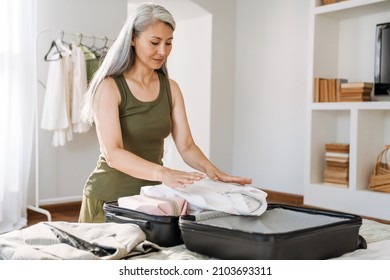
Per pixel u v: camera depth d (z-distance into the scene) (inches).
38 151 151.2
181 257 35.6
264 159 197.8
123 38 58.2
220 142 205.6
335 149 158.9
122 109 60.1
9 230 133.3
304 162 182.5
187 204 43.4
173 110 66.5
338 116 171.6
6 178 136.6
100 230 38.9
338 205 156.3
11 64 135.7
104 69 59.5
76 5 159.9
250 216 41.2
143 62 58.5
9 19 135.4
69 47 145.3
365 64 163.6
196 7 196.9
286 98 188.2
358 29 165.6
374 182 149.5
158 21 55.9
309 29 164.1
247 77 203.9
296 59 183.9
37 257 32.4
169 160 223.8
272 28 192.9
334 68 170.6
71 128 143.2
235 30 208.5
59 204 157.3
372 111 155.1
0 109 134.2
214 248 34.5
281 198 189.9
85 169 164.4
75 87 140.3
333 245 35.9
